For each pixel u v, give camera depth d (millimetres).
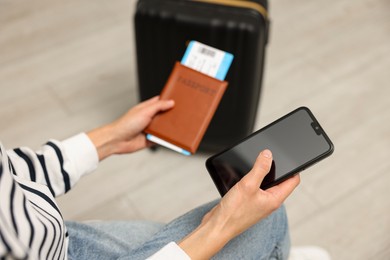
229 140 1353
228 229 645
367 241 1246
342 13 1841
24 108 1546
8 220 494
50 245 585
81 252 756
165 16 1104
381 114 1518
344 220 1285
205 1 1124
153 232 826
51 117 1528
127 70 1670
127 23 1815
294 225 1279
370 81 1610
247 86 1197
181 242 638
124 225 834
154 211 1321
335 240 1251
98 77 1646
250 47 1115
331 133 1471
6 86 1607
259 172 641
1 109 1540
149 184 1372
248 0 1146
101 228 820
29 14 1839
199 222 757
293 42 1742
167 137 891
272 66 1666
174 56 1182
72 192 1346
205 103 898
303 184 1354
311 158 737
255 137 773
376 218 1288
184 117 895
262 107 1545
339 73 1638
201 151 1427
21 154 731
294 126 770
